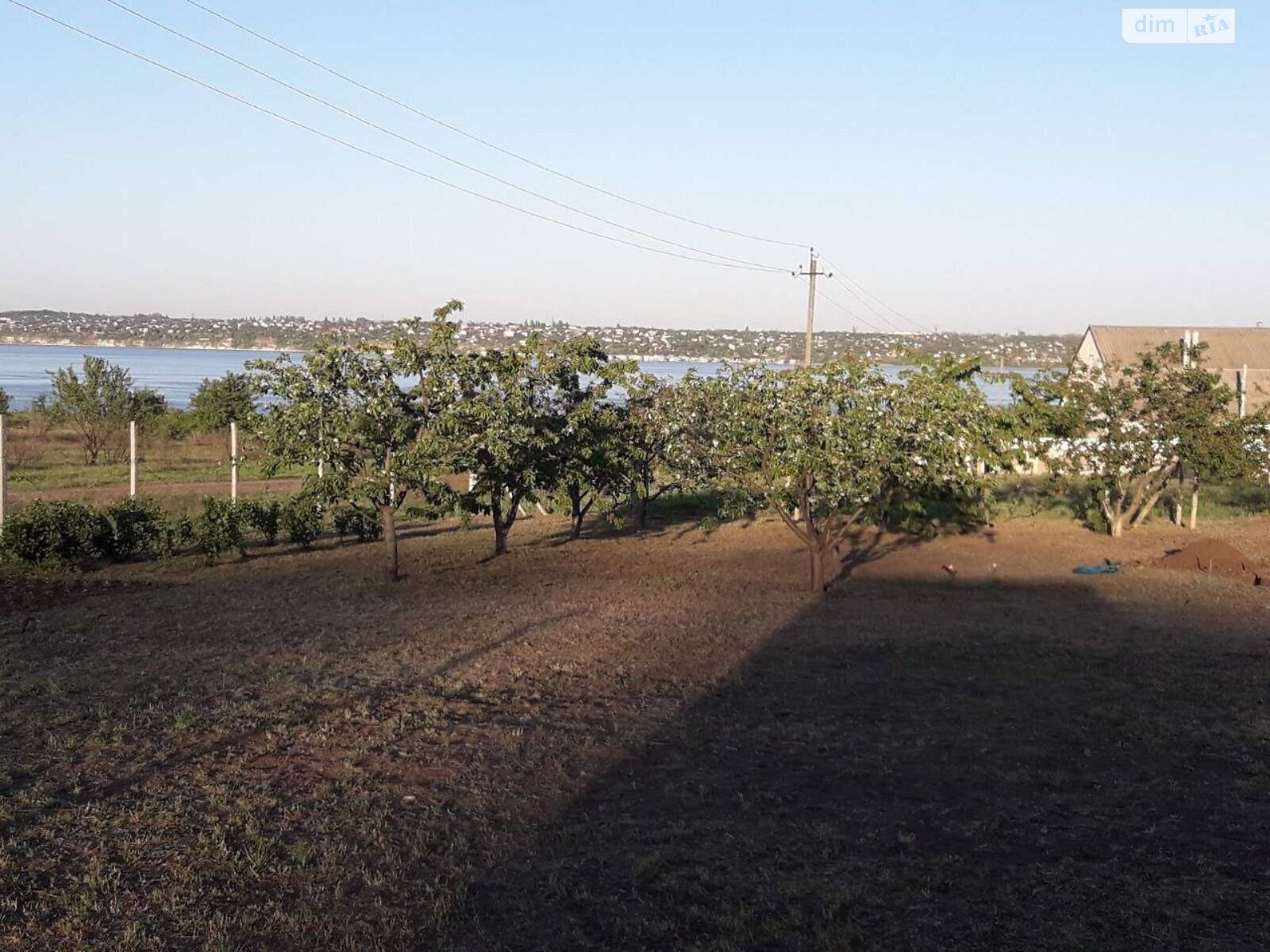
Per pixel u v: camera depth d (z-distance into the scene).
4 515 19.69
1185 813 7.56
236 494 25.67
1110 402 23.59
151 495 27.95
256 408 17.39
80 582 17.36
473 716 9.54
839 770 8.45
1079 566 20.61
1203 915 5.88
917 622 15.24
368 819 6.89
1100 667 12.44
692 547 23.00
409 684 10.65
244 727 8.75
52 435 41.75
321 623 14.07
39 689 10.02
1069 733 9.64
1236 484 31.81
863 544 23.17
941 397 17.05
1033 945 5.49
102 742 8.20
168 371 127.50
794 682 11.52
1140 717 10.09
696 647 13.12
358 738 8.61
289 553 21.25
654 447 24.14
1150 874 6.45
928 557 21.75
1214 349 51.25
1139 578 19.41
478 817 7.09
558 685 10.97
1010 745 9.27
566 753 8.60
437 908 5.62
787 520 17.97
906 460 17.05
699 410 19.31
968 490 18.92
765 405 17.12
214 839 6.37
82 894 5.57
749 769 8.42
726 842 6.86
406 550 21.91
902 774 8.40
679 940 5.44
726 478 17.97
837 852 6.73
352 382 16.80
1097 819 7.44
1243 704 10.73
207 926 5.34
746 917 5.68
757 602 16.77
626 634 13.78
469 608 15.45
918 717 10.18
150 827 6.55
